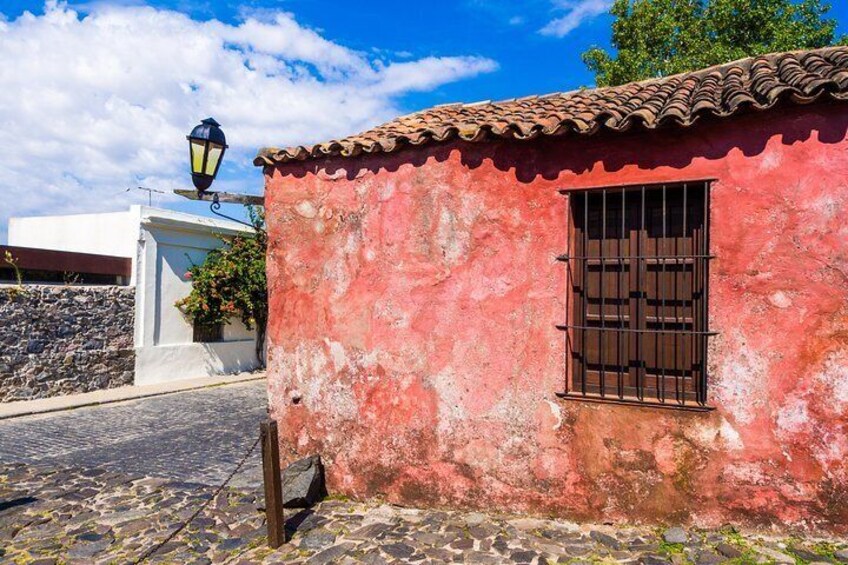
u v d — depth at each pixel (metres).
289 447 5.83
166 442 8.38
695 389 4.51
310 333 5.75
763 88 4.35
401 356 5.33
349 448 5.53
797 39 16.30
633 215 4.76
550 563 4.09
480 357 5.05
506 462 4.95
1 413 10.31
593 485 4.66
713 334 4.31
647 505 4.51
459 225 5.13
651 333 4.54
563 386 4.79
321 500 5.49
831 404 4.08
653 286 4.67
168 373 14.45
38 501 5.78
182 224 14.68
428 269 5.24
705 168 4.38
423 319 5.25
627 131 4.50
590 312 4.85
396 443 5.33
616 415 4.61
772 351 4.22
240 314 15.73
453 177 5.14
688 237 4.57
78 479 6.49
